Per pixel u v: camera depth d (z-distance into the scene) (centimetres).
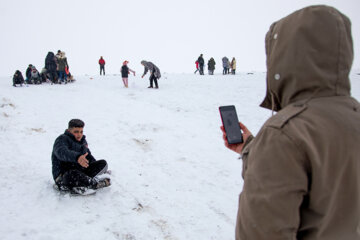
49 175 473
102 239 320
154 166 560
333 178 93
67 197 399
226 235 352
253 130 834
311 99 101
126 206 399
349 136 93
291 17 108
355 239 103
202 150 663
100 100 1171
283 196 92
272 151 96
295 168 91
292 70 103
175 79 2056
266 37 120
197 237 343
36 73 1662
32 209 365
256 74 2483
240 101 1220
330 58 99
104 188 442
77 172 403
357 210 97
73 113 942
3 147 584
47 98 1149
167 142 705
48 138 690
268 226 95
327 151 91
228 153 653
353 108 102
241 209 107
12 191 405
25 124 772
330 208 95
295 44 102
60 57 1702
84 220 352
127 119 896
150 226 356
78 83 1784
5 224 327
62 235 318
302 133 93
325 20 100
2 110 855
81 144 432
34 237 310
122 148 652
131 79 2077
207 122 911
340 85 102
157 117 934
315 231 99
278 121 100
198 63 2702
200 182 502
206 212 402
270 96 127
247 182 103
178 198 439
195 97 1303
